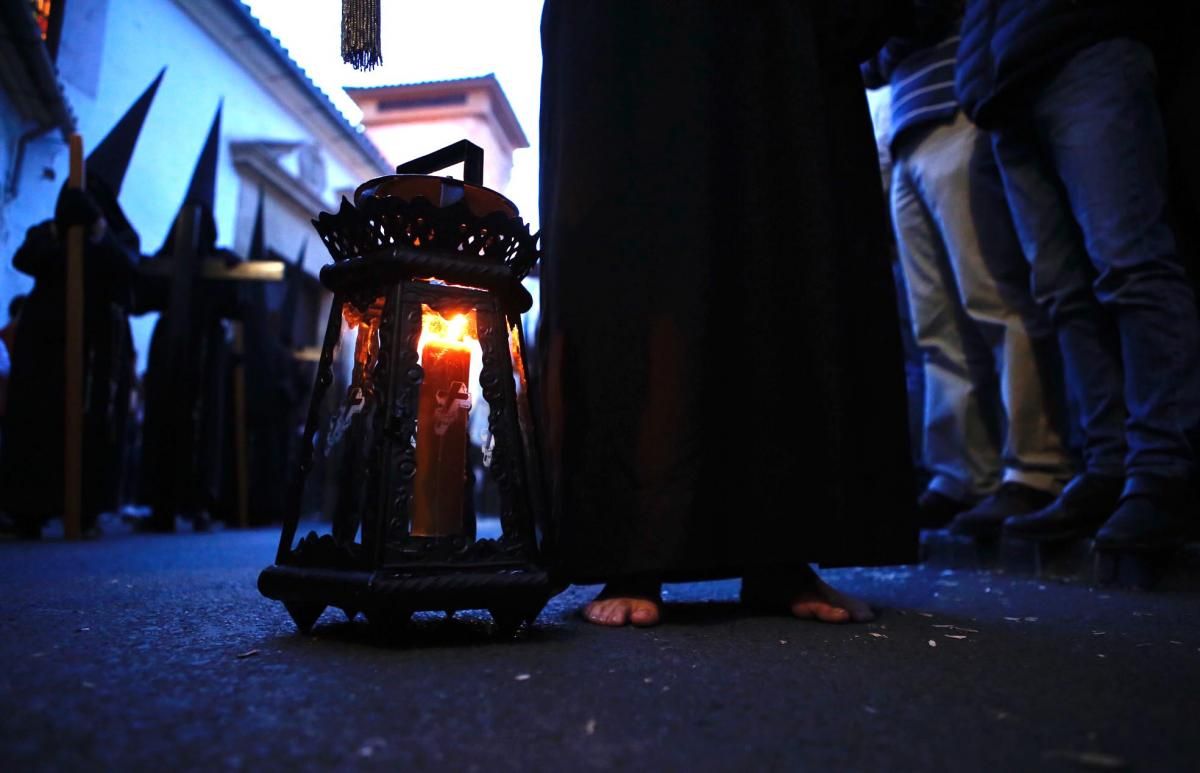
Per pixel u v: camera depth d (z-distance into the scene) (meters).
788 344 1.40
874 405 1.52
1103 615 1.44
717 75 1.44
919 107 2.82
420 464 1.05
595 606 1.28
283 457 7.28
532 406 1.17
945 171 2.75
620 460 1.29
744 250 1.42
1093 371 2.28
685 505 1.26
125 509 7.28
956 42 2.78
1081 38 2.13
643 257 1.35
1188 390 1.97
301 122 13.27
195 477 5.73
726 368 1.37
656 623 1.25
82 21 8.79
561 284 1.40
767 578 1.45
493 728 0.62
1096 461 2.25
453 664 0.87
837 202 1.56
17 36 6.34
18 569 2.11
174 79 10.46
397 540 0.98
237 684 0.74
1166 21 2.16
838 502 1.34
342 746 0.55
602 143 1.40
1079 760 0.56
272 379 6.94
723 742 0.60
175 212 10.65
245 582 1.78
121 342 4.48
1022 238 2.45
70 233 3.94
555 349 1.39
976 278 2.68
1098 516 2.22
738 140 1.46
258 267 5.46
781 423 1.37
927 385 3.05
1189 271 2.30
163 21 10.16
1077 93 2.15
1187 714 0.70
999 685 0.81
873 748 0.59
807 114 1.46
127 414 5.39
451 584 0.98
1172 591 1.88
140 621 1.14
